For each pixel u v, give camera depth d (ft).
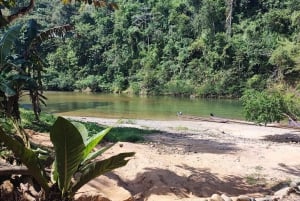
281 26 160.86
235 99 139.23
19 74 29.25
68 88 169.07
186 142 42.16
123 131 46.55
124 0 200.75
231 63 153.17
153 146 37.60
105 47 180.96
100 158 28.84
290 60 138.41
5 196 18.45
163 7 185.78
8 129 25.84
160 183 26.32
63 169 14.69
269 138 54.34
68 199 15.23
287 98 61.46
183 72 160.56
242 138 51.44
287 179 30.19
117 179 25.96
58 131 13.73
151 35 179.11
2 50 28.25
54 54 176.14
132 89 158.92
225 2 173.06
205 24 170.40
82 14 196.24
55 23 196.13
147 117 84.43
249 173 31.24
